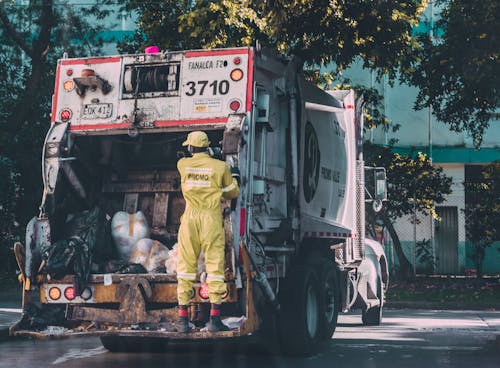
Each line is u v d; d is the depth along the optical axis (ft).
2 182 92.89
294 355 42.42
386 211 101.76
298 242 43.62
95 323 36.58
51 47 100.17
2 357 42.16
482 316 69.36
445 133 126.21
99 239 39.40
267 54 40.50
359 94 93.86
